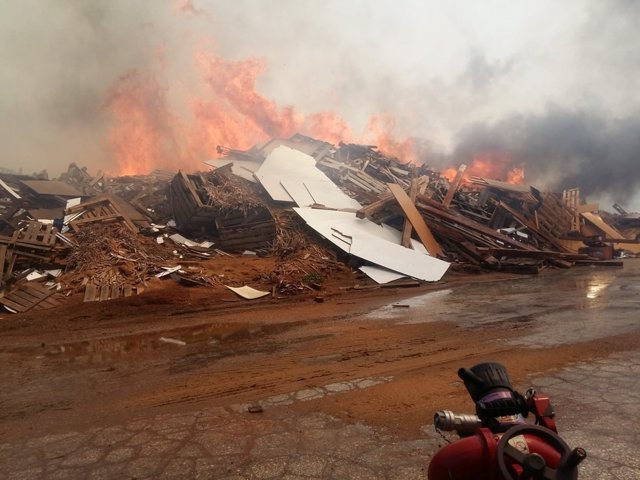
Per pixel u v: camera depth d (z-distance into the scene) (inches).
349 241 652.1
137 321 389.7
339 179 960.9
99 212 658.2
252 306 447.8
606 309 375.2
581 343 263.0
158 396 202.5
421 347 275.3
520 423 56.8
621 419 153.2
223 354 277.6
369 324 352.5
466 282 592.1
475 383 61.1
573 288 518.9
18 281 470.6
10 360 280.1
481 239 758.5
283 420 166.1
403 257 631.2
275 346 293.1
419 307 422.6
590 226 1079.6
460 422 58.3
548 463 48.6
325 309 426.9
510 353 249.1
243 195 705.0
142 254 562.9
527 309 392.2
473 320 351.6
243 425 162.7
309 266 585.9
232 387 210.5
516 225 923.4
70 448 149.6
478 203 973.2
